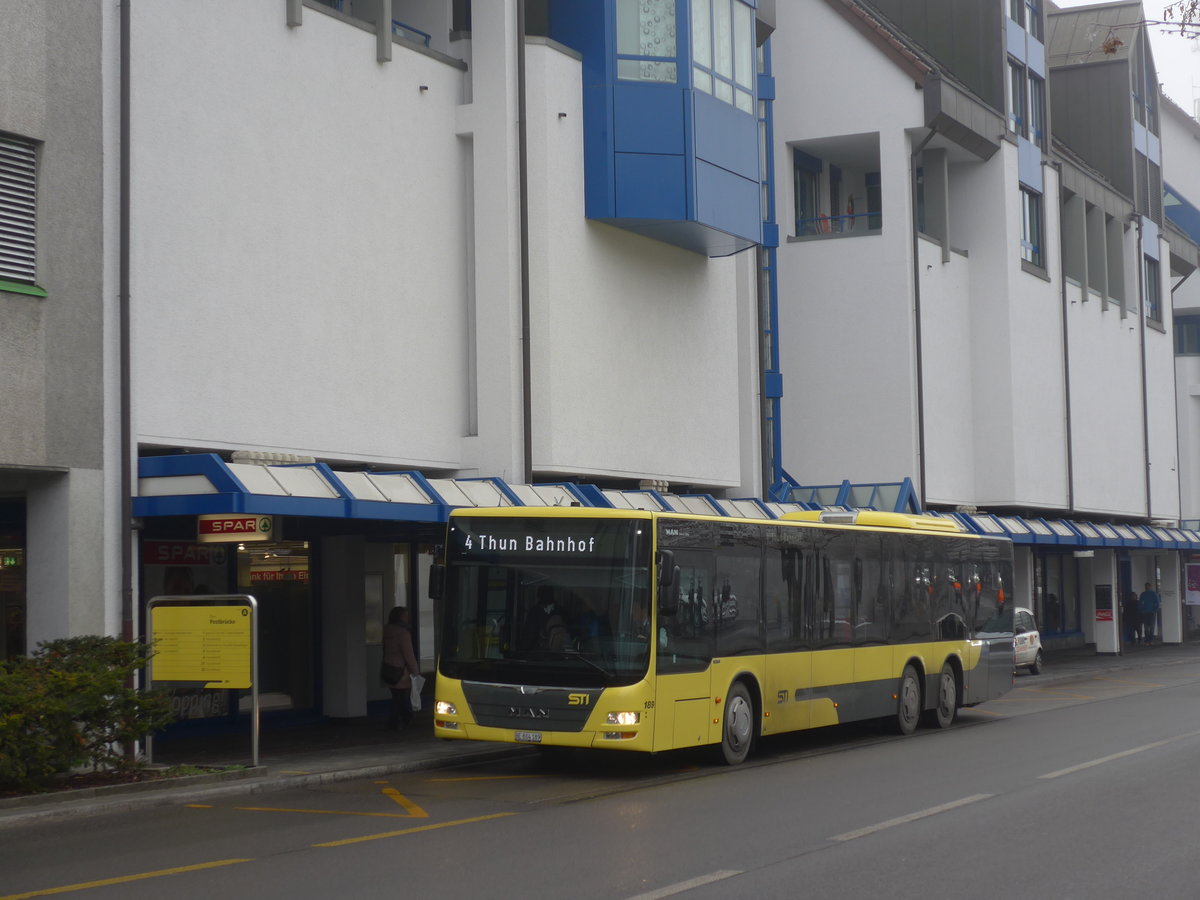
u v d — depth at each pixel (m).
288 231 19.31
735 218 25.08
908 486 33.38
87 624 16.12
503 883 9.44
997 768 16.25
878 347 35.59
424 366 21.72
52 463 15.84
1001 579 25.81
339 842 11.23
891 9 40.19
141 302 17.09
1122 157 50.88
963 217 39.44
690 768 16.72
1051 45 53.56
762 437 31.31
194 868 10.13
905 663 21.55
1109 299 47.56
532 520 16.06
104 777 14.50
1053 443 41.59
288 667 22.22
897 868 9.98
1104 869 9.98
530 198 22.77
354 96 20.58
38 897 9.13
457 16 23.38
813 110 36.31
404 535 23.58
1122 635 51.50
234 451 18.28
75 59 16.36
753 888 9.27
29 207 15.88
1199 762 16.58
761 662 17.67
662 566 15.39
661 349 25.77
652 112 23.73
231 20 18.53
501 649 15.82
